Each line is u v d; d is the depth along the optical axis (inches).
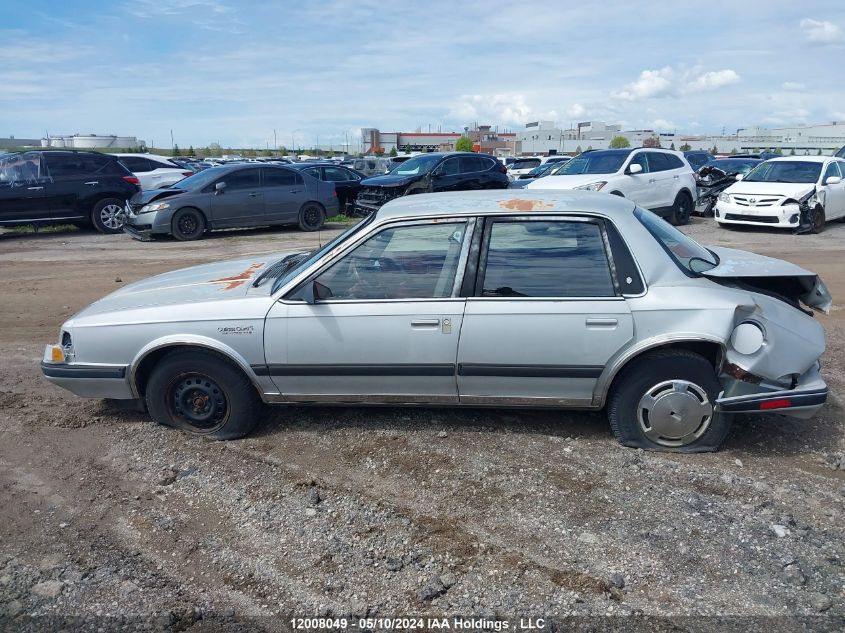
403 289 166.1
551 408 169.3
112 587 122.7
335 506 147.0
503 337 161.6
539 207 166.2
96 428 186.5
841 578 121.8
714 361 163.8
